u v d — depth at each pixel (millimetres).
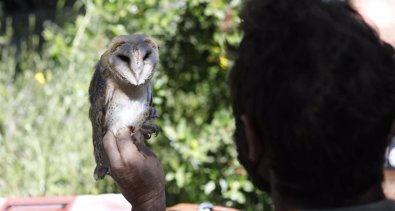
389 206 1349
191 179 5250
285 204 1377
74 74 5969
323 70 1311
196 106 5668
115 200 2930
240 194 5133
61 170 5438
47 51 6840
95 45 5898
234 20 5008
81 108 5730
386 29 2551
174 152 5492
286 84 1320
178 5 5438
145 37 2088
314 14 1357
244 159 1476
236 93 1422
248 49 1390
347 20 1368
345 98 1303
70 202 2924
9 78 6469
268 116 1334
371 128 1314
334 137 1304
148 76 2045
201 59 5574
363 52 1334
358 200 1349
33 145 5555
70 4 9938
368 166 1335
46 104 5902
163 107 5566
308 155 1314
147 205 1960
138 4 5480
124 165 1934
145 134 2105
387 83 1334
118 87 2061
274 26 1366
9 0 10484
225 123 5297
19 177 5383
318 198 1344
